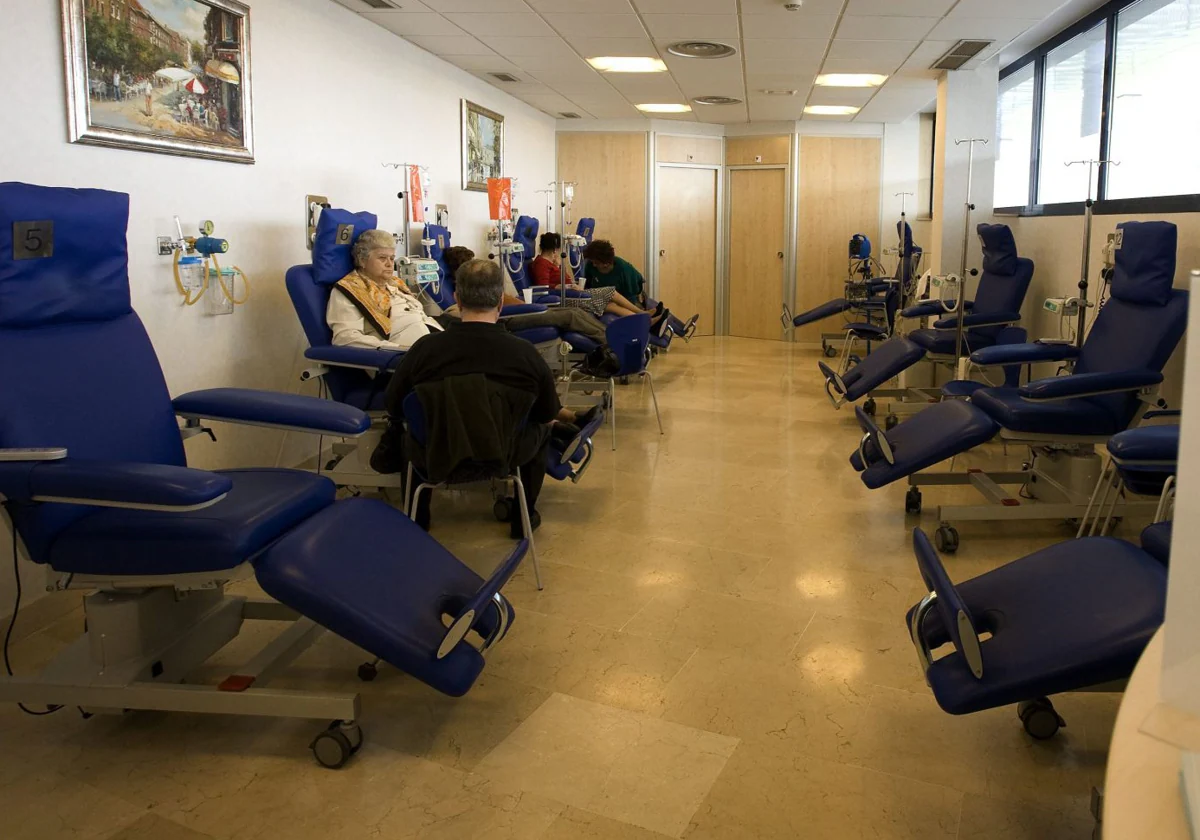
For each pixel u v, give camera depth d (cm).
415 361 289
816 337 1040
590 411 364
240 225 399
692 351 941
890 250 938
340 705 202
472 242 703
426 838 180
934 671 186
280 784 198
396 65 556
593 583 310
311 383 459
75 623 284
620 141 981
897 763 204
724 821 184
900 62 647
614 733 217
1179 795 69
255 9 404
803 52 617
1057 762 203
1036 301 598
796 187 1010
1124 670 165
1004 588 196
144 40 331
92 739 216
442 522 376
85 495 189
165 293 352
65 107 299
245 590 305
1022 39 610
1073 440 344
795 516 381
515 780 199
